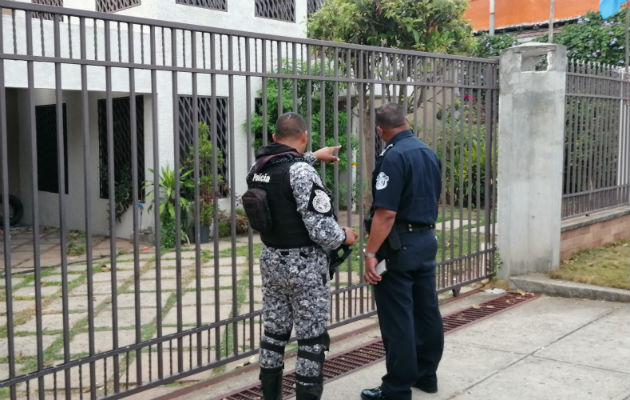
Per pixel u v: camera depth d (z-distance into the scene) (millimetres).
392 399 3486
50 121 11195
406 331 3428
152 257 8367
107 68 3365
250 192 3125
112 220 3426
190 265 7801
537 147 6223
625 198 8156
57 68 3166
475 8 14727
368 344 4707
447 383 3855
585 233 7164
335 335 4922
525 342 4602
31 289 6727
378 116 3545
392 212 3342
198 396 3777
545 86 6188
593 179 7488
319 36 9445
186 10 9922
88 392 3820
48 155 11352
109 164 3408
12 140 11992
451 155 5848
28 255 8953
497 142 6430
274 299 3309
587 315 5258
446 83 5699
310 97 4477
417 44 8859
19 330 5211
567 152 6926
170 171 9195
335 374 4117
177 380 4062
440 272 5836
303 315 3195
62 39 8234
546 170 6246
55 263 8336
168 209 9125
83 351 4645
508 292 6180
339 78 4680
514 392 3703
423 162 3465
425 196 3475
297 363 3232
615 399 3578
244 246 8984
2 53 2949
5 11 7820
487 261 6426
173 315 5625
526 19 13984
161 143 9367
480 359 4270
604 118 7578
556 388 3750
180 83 9484
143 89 9023
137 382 3605
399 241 3412
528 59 6352
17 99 11891
